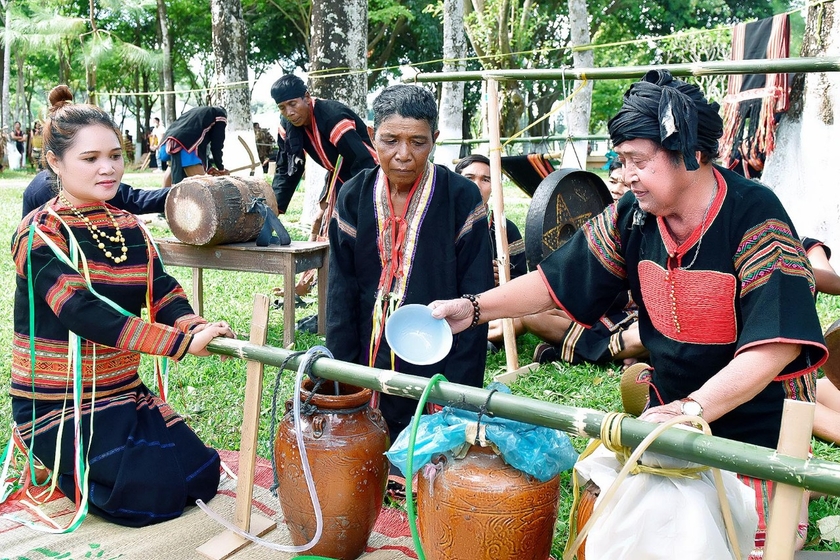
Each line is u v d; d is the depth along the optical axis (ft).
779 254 6.43
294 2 93.56
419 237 9.58
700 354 7.12
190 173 24.73
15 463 10.16
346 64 26.84
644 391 8.44
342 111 16.34
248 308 19.67
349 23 26.58
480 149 43.32
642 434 5.63
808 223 21.80
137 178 65.87
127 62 94.43
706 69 11.46
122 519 8.79
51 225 8.63
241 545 8.31
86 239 8.80
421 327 7.69
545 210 13.93
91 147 8.46
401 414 9.97
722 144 23.26
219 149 25.53
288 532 8.79
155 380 14.19
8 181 63.82
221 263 16.46
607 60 81.56
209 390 13.79
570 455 6.75
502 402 6.28
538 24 73.56
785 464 5.05
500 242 14.53
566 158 41.47
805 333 6.13
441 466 6.68
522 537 6.48
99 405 8.97
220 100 40.16
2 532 8.68
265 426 12.30
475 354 9.58
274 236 16.39
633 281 7.58
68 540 8.50
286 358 7.50
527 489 6.43
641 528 6.08
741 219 6.63
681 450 5.44
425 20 90.99
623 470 5.65
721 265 6.72
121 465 8.71
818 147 21.42
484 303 7.93
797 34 45.68
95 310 8.32
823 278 11.32
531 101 88.94
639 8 80.28
